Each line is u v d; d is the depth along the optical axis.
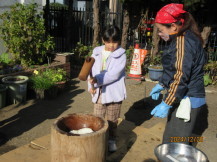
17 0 7.07
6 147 3.71
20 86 5.35
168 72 2.49
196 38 2.39
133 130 3.79
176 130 2.74
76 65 8.72
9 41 6.46
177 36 2.40
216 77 7.45
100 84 2.82
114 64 2.86
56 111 5.12
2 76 5.64
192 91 2.57
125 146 3.33
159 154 2.56
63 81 6.26
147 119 4.85
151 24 9.74
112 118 3.07
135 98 6.02
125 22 8.67
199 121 4.77
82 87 6.76
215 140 3.90
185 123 2.68
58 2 16.64
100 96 2.99
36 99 5.75
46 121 4.64
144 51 7.54
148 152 3.21
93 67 2.97
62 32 9.73
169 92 2.43
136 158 3.07
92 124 2.68
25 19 6.36
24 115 4.87
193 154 2.57
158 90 2.89
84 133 2.43
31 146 3.22
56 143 2.26
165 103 2.46
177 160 2.49
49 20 9.16
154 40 8.47
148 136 3.63
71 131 2.52
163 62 2.54
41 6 7.45
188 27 2.39
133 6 8.59
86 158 2.24
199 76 2.54
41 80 5.74
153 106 5.54
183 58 2.31
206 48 8.75
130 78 6.94
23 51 6.57
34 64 6.87
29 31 6.46
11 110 5.10
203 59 2.48
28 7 6.55
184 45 2.33
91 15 10.34
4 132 4.16
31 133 4.17
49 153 3.06
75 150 2.20
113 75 2.80
